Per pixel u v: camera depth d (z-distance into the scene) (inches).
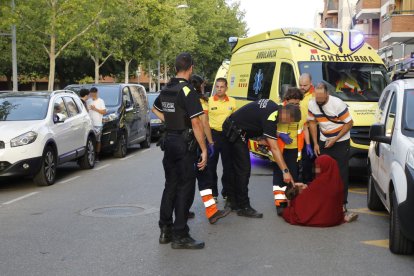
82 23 936.9
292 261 224.1
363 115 397.4
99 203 346.3
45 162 415.8
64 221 298.0
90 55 1250.0
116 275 209.3
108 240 258.1
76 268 218.1
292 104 284.5
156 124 819.4
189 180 243.8
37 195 380.2
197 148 250.5
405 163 221.5
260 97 475.2
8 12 797.2
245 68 523.2
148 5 1259.2
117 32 1221.7
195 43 1704.0
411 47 949.8
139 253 237.0
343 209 296.5
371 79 438.3
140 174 471.8
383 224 286.5
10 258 232.5
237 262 223.5
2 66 1376.7
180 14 1547.7
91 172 494.0
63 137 448.5
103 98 617.0
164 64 1841.8
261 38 505.7
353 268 215.0
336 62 439.5
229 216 305.6
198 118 241.6
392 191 237.8
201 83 320.5
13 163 387.5
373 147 307.9
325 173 281.1
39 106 441.7
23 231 277.6
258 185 404.2
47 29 858.1
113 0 911.7
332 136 299.6
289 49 442.6
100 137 549.0
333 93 423.2
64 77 1585.9
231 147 306.7
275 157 285.9
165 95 246.2
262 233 268.4
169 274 209.6
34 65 1411.2
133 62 1617.9
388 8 1128.2
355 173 441.1
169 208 249.9
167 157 246.5
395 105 272.8
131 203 343.9
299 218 281.7
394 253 232.8
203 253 236.1
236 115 298.8
